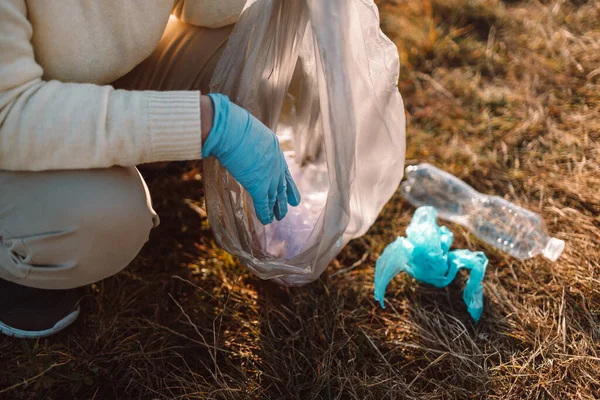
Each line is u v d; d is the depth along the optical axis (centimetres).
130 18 118
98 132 108
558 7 263
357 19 113
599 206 187
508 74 236
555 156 204
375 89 133
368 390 144
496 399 144
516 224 182
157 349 153
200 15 142
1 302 146
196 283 168
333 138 115
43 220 119
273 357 150
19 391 141
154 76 154
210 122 115
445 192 194
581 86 229
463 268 173
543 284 168
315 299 163
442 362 152
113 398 143
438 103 225
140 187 129
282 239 152
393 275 162
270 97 135
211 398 140
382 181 142
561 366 149
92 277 132
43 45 112
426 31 252
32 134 107
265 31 121
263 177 122
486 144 210
